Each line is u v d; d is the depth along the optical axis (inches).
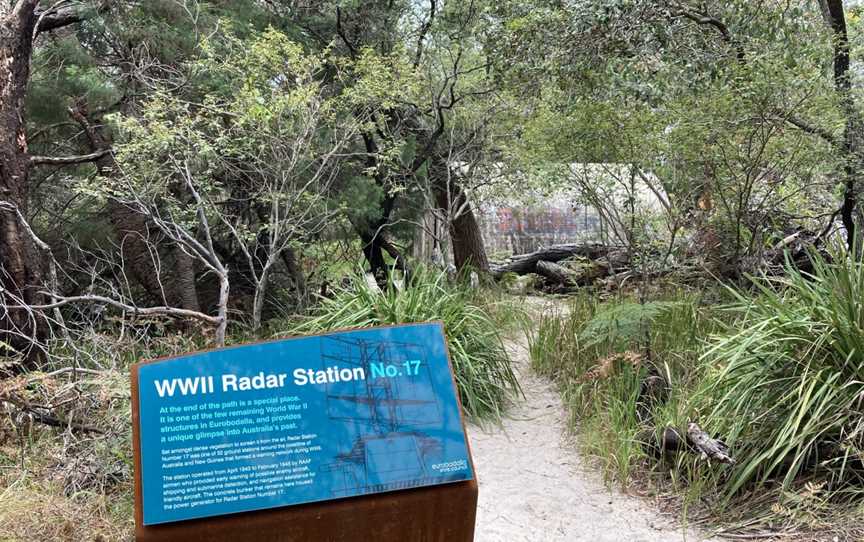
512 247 616.1
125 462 171.6
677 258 355.6
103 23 339.6
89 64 343.3
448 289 305.3
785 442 163.8
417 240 506.9
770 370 173.2
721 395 183.5
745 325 208.7
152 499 99.1
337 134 375.6
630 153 318.3
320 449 105.0
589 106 293.3
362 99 335.9
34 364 253.9
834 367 167.6
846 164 296.5
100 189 289.1
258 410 105.3
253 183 343.9
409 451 107.3
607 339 254.7
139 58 355.9
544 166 342.0
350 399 108.4
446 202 493.0
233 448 102.9
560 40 273.9
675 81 260.7
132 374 104.6
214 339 262.2
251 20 399.2
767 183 323.0
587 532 162.4
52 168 390.9
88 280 368.2
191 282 358.0
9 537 135.8
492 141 434.6
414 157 438.0
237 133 313.0
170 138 267.9
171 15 351.9
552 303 369.1
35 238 239.1
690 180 313.1
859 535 143.3
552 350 279.6
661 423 189.6
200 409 104.0
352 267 367.9
